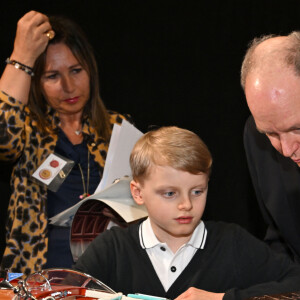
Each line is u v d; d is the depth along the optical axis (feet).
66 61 7.22
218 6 11.34
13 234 6.62
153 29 11.59
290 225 6.21
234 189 11.44
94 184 7.18
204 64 11.50
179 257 5.15
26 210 6.74
